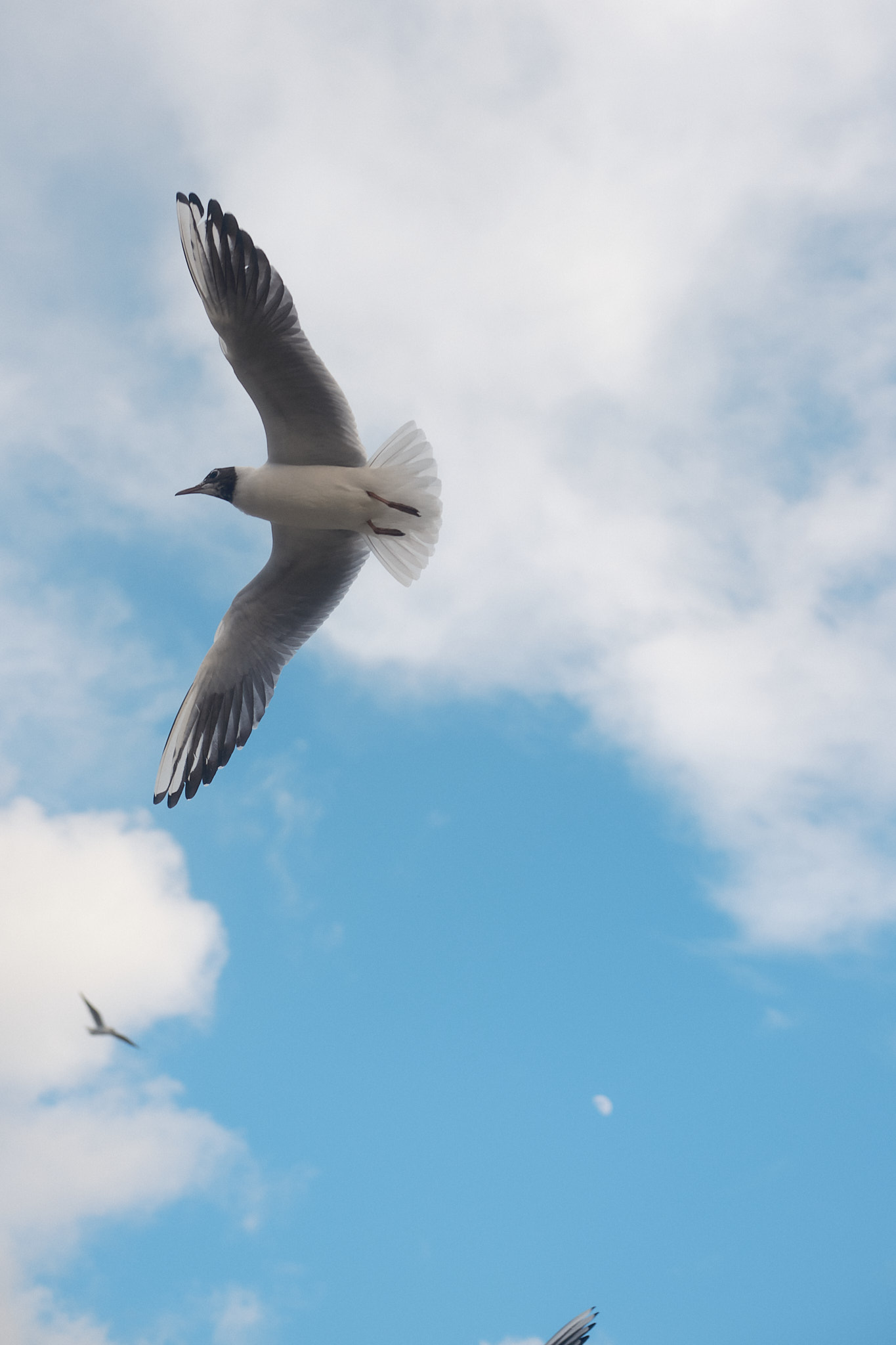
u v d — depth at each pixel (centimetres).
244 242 798
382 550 902
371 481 865
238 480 875
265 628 977
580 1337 633
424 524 884
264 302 812
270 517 890
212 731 969
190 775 960
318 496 866
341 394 845
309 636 984
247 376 848
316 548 948
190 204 816
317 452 878
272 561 955
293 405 857
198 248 819
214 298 823
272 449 884
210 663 966
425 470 870
